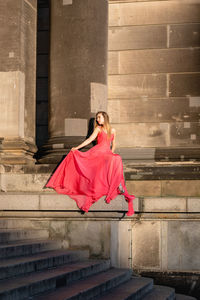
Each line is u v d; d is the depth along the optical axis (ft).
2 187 22.65
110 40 30.60
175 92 29.78
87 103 26.07
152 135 29.68
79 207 20.75
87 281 16.55
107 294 16.38
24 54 26.86
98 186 20.88
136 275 21.70
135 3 30.60
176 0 30.19
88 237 20.81
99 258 20.61
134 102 30.12
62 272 15.70
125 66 30.42
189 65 29.81
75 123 25.89
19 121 25.95
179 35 30.07
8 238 18.29
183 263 21.56
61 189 21.72
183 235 21.65
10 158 25.59
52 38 27.27
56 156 25.55
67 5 26.84
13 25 26.37
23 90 26.63
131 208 20.85
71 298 13.43
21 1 26.63
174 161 28.53
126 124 30.01
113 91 30.40
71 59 26.43
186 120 29.48
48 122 27.63
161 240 21.75
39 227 21.39
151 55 30.22
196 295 21.24
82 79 26.22
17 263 14.55
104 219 20.83
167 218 21.77
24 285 12.81
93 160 21.76
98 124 23.43
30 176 22.43
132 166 28.55
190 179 27.22
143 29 30.42
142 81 30.17
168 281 21.47
